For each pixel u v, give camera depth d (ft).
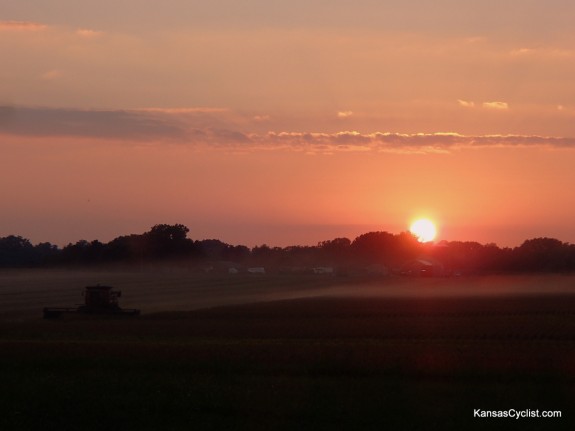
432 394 196.13
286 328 365.40
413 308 498.69
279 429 170.81
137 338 323.16
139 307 534.37
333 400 189.98
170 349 260.42
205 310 482.69
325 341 310.65
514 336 337.72
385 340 318.04
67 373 223.30
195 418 178.29
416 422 174.50
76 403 188.96
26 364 235.61
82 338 321.73
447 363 231.09
